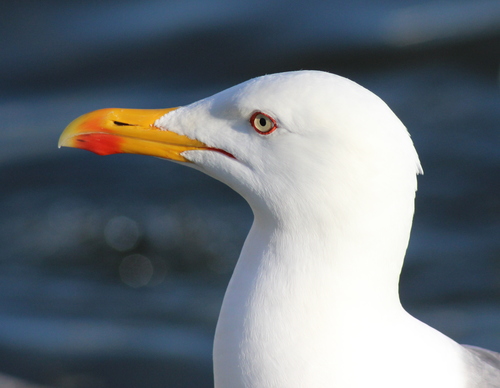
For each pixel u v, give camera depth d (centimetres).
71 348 1178
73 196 1568
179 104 1797
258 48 1938
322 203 537
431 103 1753
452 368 568
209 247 1438
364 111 530
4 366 1125
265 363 544
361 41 1917
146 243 1456
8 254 1442
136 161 1681
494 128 1664
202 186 1587
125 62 1961
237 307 562
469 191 1503
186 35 2005
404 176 534
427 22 1950
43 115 1823
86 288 1361
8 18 2134
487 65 1859
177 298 1326
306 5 2048
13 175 1641
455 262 1338
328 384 533
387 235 537
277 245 555
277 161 550
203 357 1159
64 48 2030
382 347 538
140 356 1158
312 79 547
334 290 538
